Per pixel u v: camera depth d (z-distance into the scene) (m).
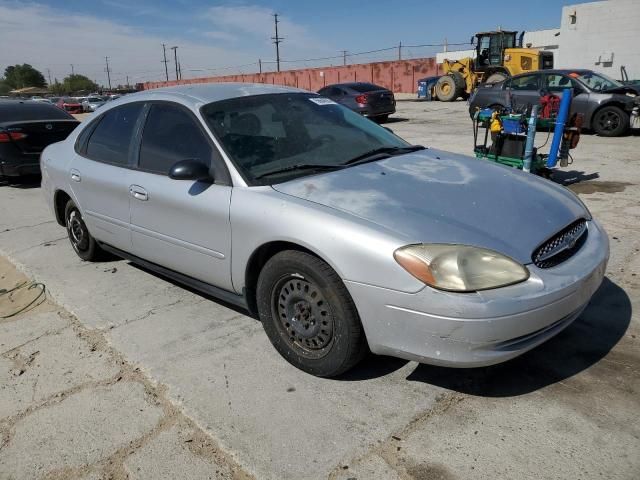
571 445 2.27
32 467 2.37
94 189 4.18
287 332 2.94
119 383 2.95
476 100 13.63
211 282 3.38
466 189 2.90
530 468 2.16
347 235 2.51
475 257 2.35
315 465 2.26
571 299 2.49
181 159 3.43
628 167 7.98
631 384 2.66
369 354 3.05
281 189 2.93
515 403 2.57
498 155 7.28
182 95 3.69
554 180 7.32
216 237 3.16
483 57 23.55
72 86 102.88
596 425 2.38
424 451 2.29
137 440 2.49
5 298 4.32
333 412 2.58
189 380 2.92
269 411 2.62
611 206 5.87
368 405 2.62
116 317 3.75
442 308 2.29
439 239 2.42
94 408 2.74
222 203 3.07
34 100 9.70
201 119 3.37
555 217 2.77
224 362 3.07
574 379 2.72
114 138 4.13
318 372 2.82
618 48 22.95
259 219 2.85
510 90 12.68
